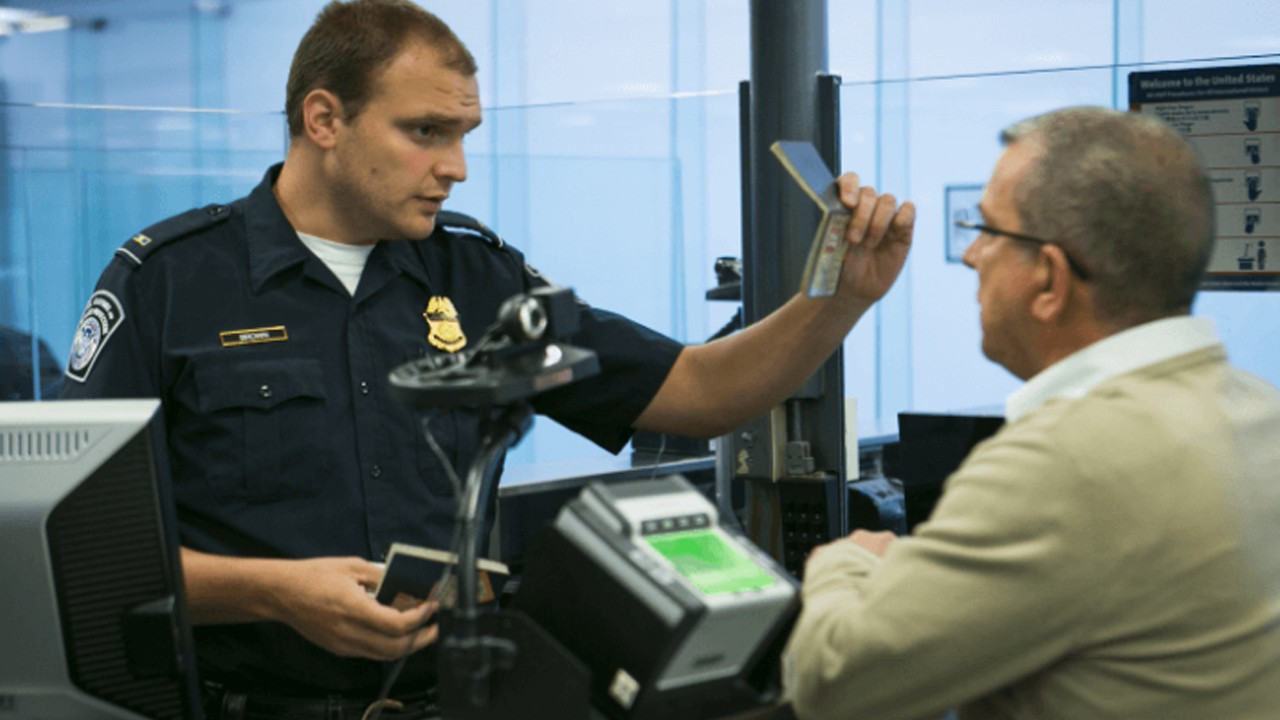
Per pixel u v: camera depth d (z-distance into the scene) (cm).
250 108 809
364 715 163
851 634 113
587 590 110
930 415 206
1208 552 108
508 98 679
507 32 677
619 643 108
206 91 825
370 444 183
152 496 131
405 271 191
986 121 219
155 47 843
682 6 625
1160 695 110
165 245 183
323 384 182
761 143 204
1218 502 109
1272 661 111
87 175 367
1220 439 111
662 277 331
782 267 204
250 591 161
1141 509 108
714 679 114
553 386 114
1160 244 115
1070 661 112
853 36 542
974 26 505
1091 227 116
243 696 177
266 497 179
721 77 618
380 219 180
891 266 175
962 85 220
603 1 648
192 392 179
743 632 112
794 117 201
